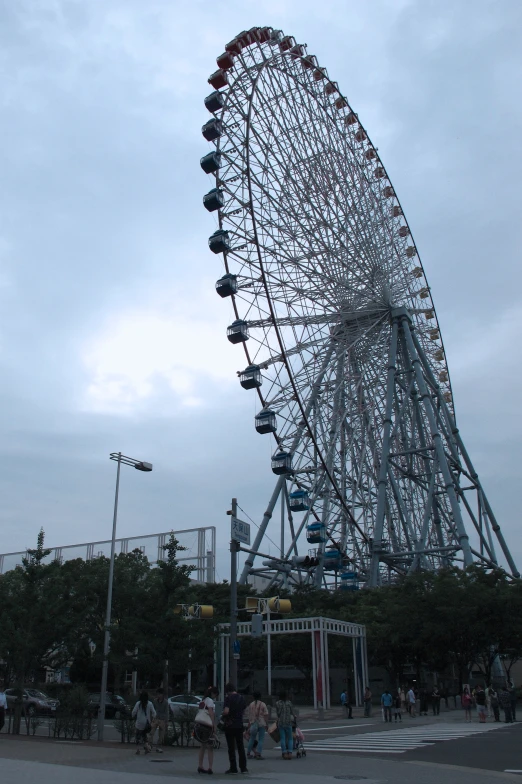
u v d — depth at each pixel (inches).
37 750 877.2
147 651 1058.7
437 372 3159.5
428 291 2992.1
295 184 2204.7
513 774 681.6
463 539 2315.5
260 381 2219.5
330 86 2508.6
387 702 1590.8
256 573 2532.0
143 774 649.0
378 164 2704.2
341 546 2459.4
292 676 2568.9
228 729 713.6
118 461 1417.3
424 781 621.6
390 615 2106.3
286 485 2447.1
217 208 2111.2
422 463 2723.9
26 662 1236.5
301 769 746.2
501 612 2006.6
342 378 2412.6
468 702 1640.0
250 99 2052.2
